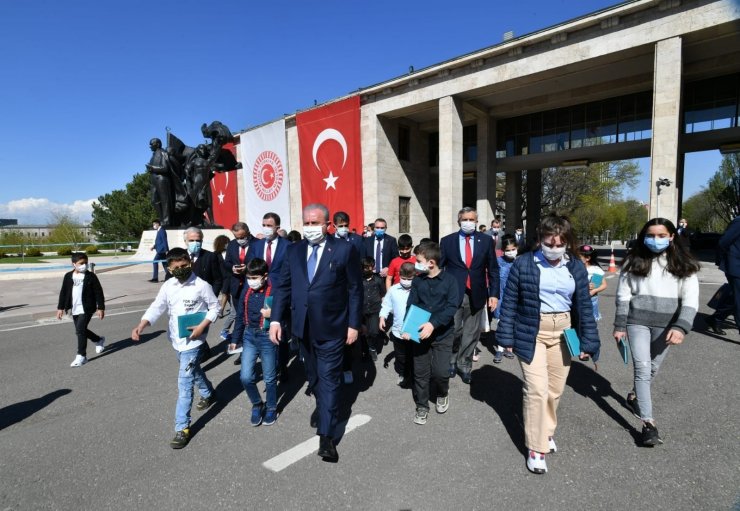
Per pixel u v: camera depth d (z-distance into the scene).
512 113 22.50
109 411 4.11
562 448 3.21
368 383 4.77
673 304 3.26
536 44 16.67
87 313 5.64
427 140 26.03
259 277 3.75
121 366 5.51
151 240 17.08
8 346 6.53
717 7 12.66
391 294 4.56
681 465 2.94
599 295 10.27
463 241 4.92
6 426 3.80
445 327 3.77
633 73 17.11
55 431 3.69
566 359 3.02
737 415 3.67
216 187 32.06
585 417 3.73
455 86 19.27
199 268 5.94
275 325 3.48
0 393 4.60
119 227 49.94
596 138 20.88
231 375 5.15
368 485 2.79
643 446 3.21
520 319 3.04
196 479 2.91
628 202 63.94
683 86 18.09
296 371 5.31
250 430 3.67
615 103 20.19
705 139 17.55
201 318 3.62
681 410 3.80
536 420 2.87
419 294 3.82
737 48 14.52
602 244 73.62
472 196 30.86
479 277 4.77
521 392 4.43
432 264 3.67
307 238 3.44
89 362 5.70
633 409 3.82
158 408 4.17
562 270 2.97
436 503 2.57
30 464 3.15
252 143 26.25
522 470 2.93
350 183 22.50
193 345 3.59
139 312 9.28
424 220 25.73
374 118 22.58
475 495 2.65
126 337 7.04
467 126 26.09
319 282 3.34
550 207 36.00
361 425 3.69
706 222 65.56
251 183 26.73
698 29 12.99
